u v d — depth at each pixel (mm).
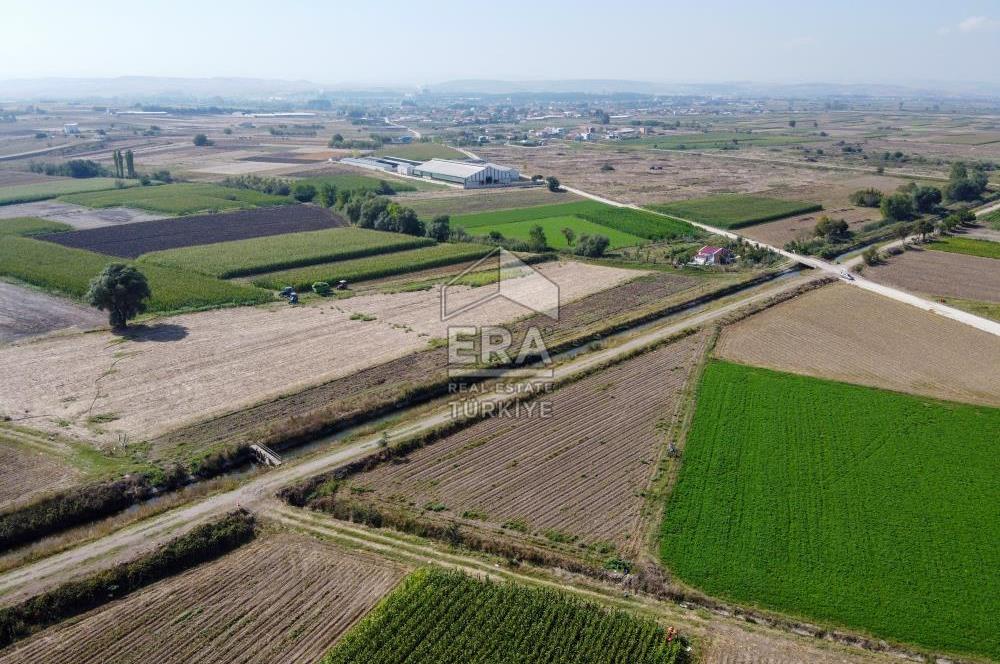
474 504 45094
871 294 90438
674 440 53094
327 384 61406
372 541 41438
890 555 40125
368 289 90375
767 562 39562
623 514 44094
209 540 40219
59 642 33344
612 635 33250
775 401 59594
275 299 84438
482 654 31969
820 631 34969
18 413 54688
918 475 48312
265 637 33781
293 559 39500
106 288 70625
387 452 50844
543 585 37719
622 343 73250
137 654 32656
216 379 61844
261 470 48594
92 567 37812
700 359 69000
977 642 34219
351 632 33656
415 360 67125
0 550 40781
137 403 56938
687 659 33000
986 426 55344
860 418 56531
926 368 67438
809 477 47969
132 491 45469
